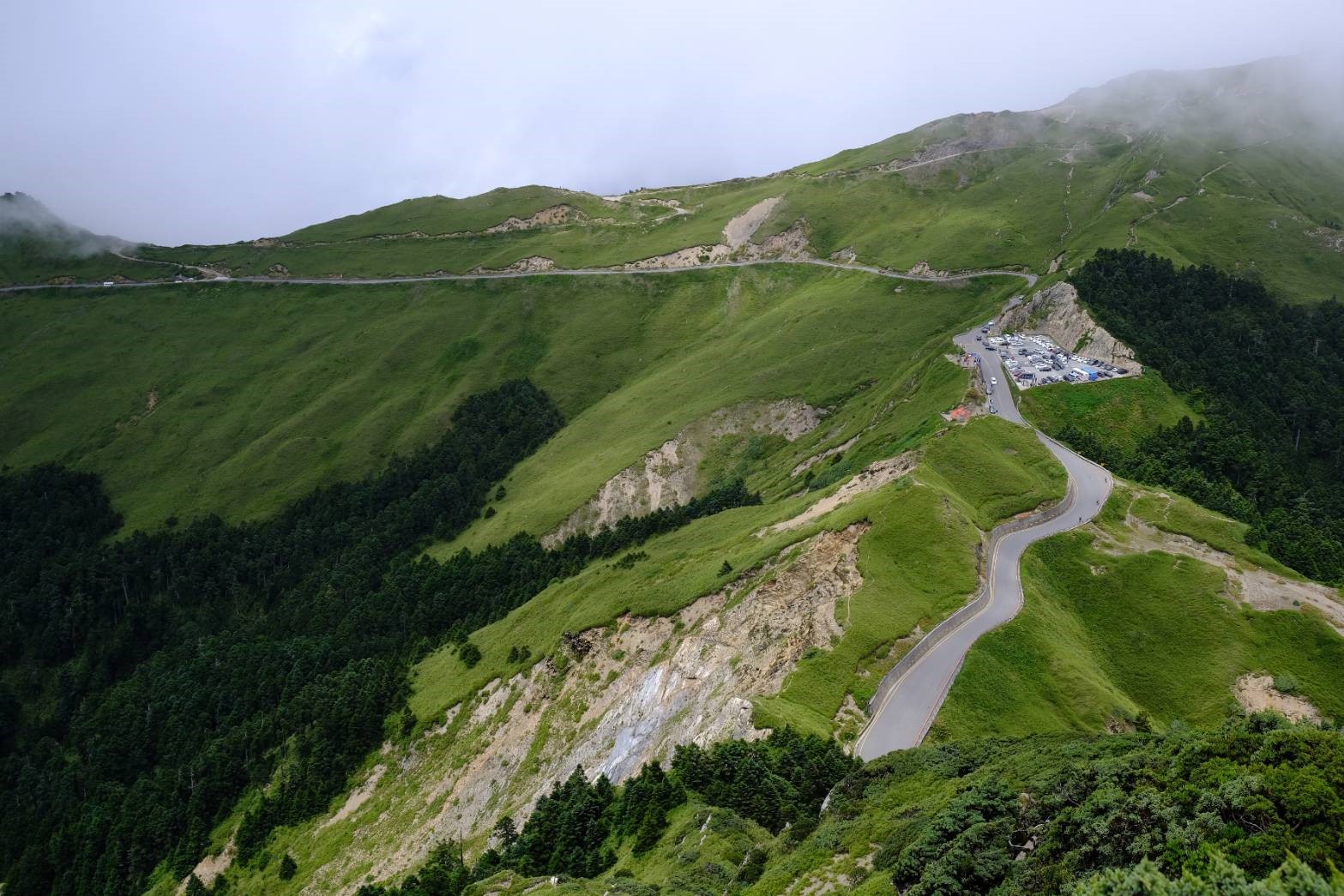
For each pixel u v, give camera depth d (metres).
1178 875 39.69
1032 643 93.38
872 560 102.38
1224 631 101.94
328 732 151.75
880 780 68.25
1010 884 45.69
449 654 162.50
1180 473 138.50
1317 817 39.72
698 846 69.12
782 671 91.06
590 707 122.31
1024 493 123.00
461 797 124.75
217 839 150.50
